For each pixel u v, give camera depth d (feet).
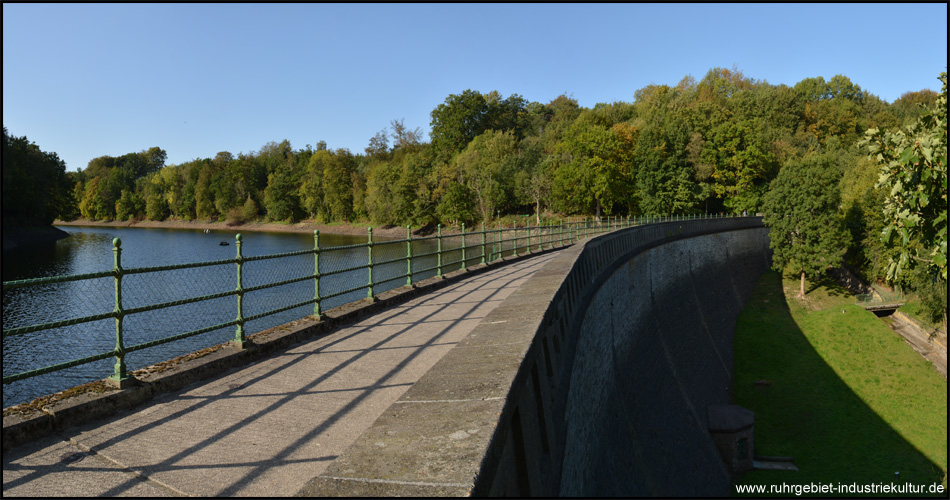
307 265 107.65
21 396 40.63
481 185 272.72
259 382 20.34
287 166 416.67
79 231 310.45
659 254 113.29
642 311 92.07
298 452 14.05
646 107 306.96
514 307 20.47
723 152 245.86
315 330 28.58
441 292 44.27
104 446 14.46
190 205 411.34
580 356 35.50
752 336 146.51
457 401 10.44
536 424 14.70
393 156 392.68
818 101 365.20
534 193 249.96
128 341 52.44
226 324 22.56
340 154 358.02
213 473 12.85
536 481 13.29
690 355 110.63
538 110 423.64
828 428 101.55
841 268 190.49
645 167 228.43
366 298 36.63
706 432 89.51
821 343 135.33
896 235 33.65
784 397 113.91
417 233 280.31
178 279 86.99
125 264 112.06
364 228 316.40
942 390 109.91
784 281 194.80
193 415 16.85
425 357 23.65
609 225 135.03
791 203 182.50
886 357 123.85
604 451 42.73
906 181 29.66
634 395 67.41
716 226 174.50
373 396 18.61
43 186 205.26
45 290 72.69
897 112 337.52
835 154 256.11
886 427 100.07
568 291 32.12
